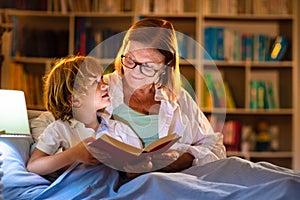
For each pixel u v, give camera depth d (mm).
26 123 2170
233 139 4453
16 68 4367
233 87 4707
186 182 1766
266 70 4684
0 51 4328
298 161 4453
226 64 4500
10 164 2033
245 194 1665
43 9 4496
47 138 2080
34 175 2023
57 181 1927
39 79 4418
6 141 2139
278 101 4582
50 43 4441
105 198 1806
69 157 1954
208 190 1723
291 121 4645
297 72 4508
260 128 4535
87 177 1928
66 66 2092
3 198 1936
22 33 4418
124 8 4512
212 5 4535
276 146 4500
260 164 1968
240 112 4512
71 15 4488
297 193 1594
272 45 4559
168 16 4539
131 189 1791
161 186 1756
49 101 2113
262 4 4562
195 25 4648
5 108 2111
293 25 4527
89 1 4512
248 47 4520
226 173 1875
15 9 4477
